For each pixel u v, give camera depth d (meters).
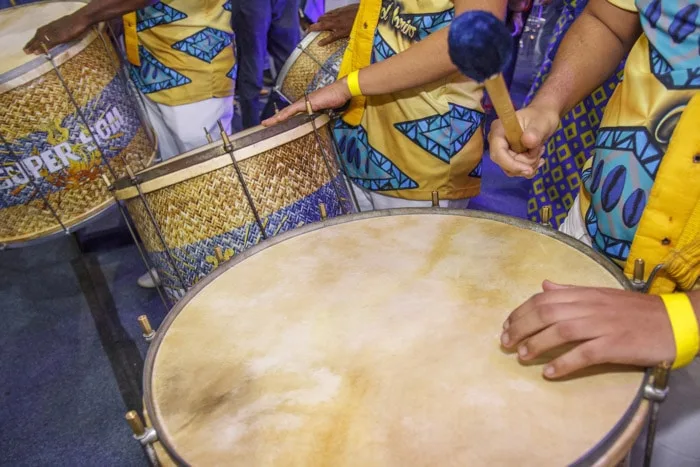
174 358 0.77
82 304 2.02
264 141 1.09
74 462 1.50
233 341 0.78
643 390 0.62
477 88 1.25
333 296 0.83
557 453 0.58
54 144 1.36
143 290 2.05
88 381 1.74
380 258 0.90
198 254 1.12
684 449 0.89
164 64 1.75
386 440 0.62
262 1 2.45
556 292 0.66
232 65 1.86
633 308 0.62
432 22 1.13
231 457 0.63
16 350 1.87
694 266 0.74
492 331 0.74
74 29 1.36
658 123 0.81
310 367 0.73
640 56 0.85
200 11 1.72
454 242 0.91
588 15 1.00
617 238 0.89
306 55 1.66
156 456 0.66
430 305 0.79
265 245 0.95
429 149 1.26
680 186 0.77
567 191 1.55
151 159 1.61
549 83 0.95
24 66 1.29
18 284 2.14
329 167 1.22
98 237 2.31
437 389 0.67
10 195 1.36
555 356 0.69
